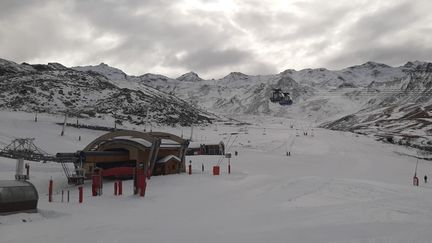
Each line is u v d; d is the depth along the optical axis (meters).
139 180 26.55
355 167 71.88
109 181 38.81
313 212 17.59
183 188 31.12
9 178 34.69
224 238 12.36
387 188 27.81
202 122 185.75
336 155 95.06
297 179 33.75
